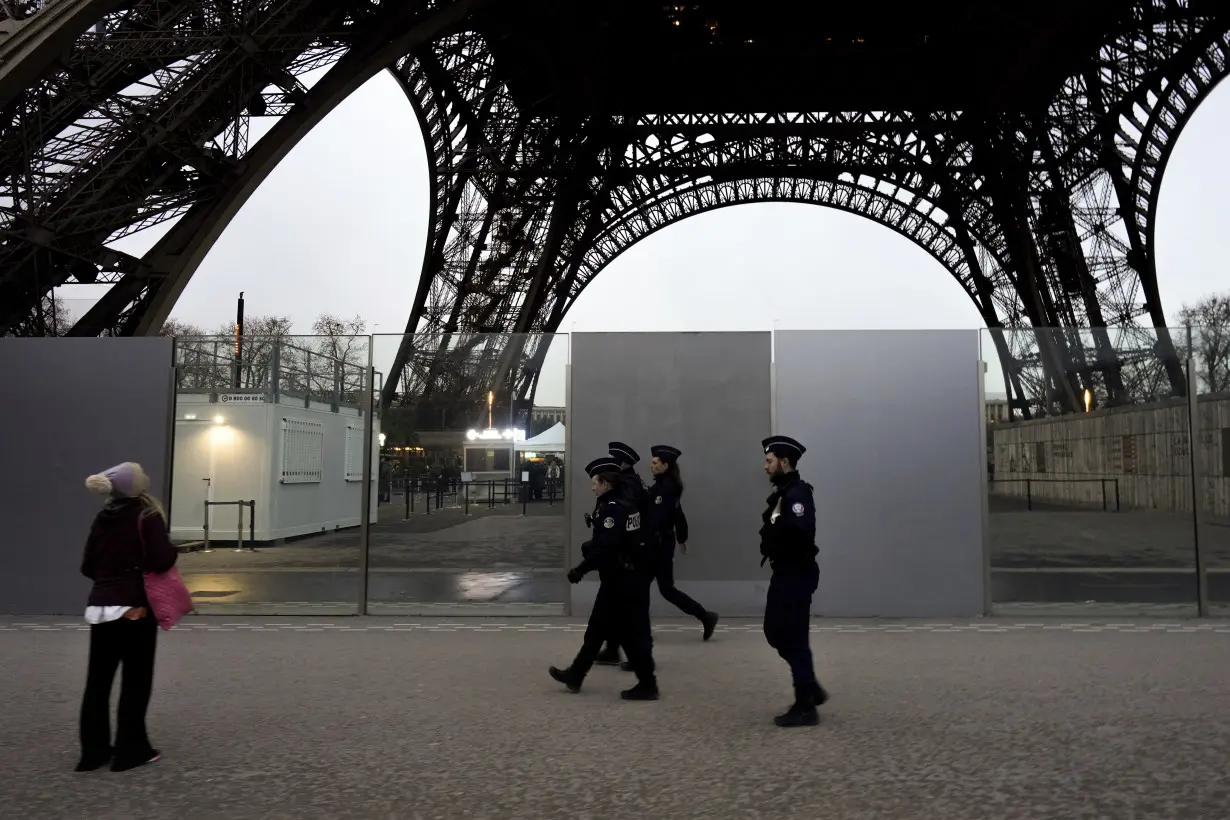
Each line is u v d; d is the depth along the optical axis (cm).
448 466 1733
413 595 1720
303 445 1767
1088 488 1656
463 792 745
